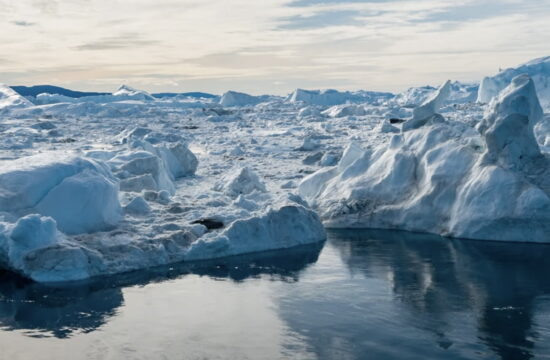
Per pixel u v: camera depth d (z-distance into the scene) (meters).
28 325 9.35
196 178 26.27
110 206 14.85
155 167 21.56
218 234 14.23
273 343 8.50
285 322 9.35
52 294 10.95
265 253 14.12
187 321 9.45
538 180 15.11
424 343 8.40
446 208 15.83
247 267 12.82
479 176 15.39
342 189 18.34
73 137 47.78
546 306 9.88
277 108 108.94
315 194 19.30
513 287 10.97
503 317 9.41
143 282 11.70
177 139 42.03
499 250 13.77
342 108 82.81
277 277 11.98
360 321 9.35
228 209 16.86
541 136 28.17
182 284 11.56
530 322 9.16
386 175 17.55
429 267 12.52
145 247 13.20
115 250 12.91
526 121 15.05
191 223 15.39
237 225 14.38
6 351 8.30
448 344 8.34
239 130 56.12
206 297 10.71
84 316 9.75
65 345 8.52
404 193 16.97
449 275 11.87
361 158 18.94
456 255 13.45
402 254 13.70
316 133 49.25
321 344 8.43
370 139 40.47
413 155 17.47
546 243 14.28
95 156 25.75
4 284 11.57
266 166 29.48
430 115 18.92
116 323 9.41
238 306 10.17
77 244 12.57
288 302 10.36
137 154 23.67
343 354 8.05
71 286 11.44
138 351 8.28
